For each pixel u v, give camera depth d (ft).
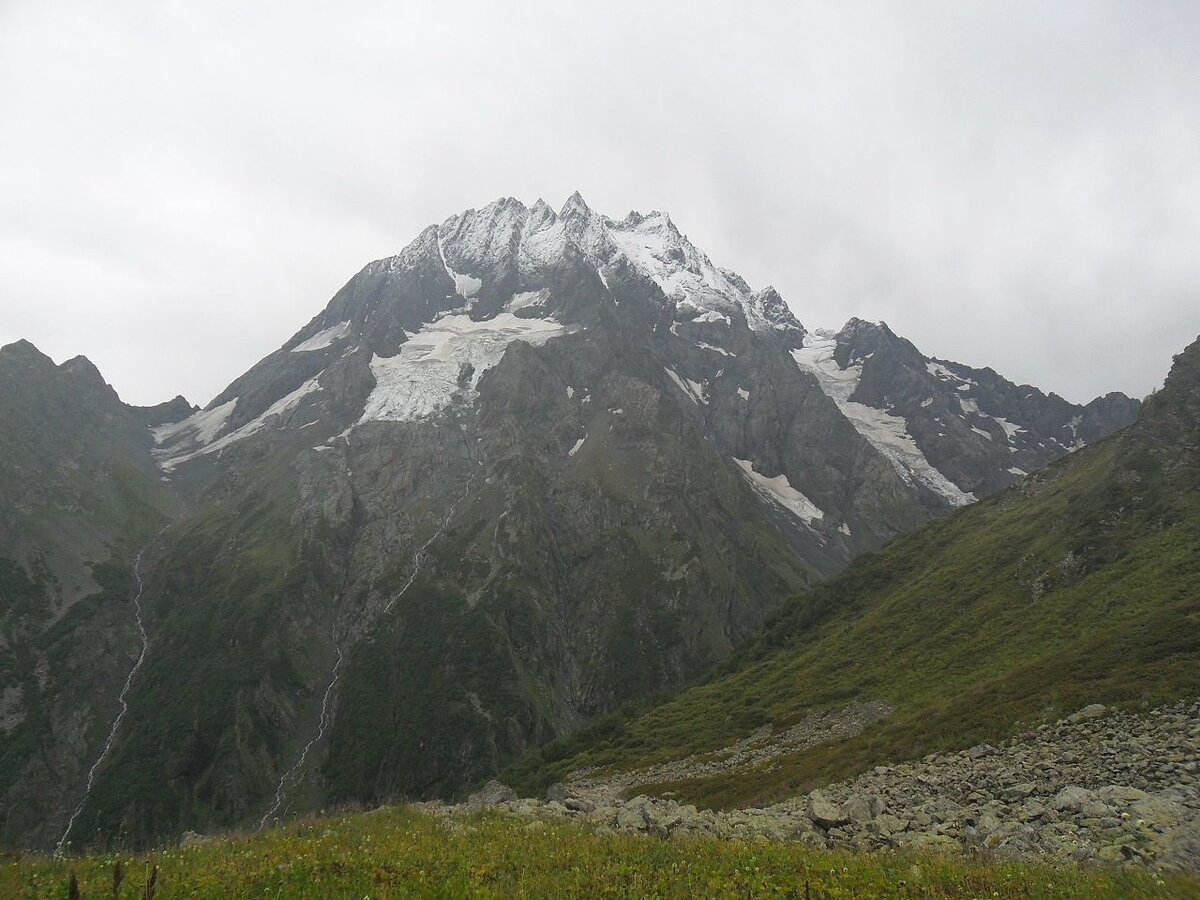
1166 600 177.99
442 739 573.33
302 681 647.15
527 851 66.69
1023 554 276.41
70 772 544.21
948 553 349.61
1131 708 113.70
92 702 605.31
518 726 596.29
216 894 51.47
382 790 539.70
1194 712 103.04
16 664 608.19
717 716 299.17
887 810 94.43
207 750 555.69
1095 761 98.73
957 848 71.10
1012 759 112.57
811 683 276.00
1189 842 60.54
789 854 65.98
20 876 57.41
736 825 86.94
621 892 53.88
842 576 419.95
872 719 204.13
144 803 504.84
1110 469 276.41
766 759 205.67
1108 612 192.65
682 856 64.69
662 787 207.41
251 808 527.81
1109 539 240.94
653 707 395.55
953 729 141.28
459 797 369.09
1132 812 71.20
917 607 293.02
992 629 233.96
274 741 581.94
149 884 49.57
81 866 60.70
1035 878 54.39
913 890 53.88
